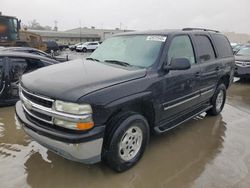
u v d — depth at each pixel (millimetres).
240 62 10148
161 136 4594
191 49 4582
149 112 3676
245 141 4473
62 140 2863
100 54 4559
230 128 5078
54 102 2916
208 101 5445
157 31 4371
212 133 4797
